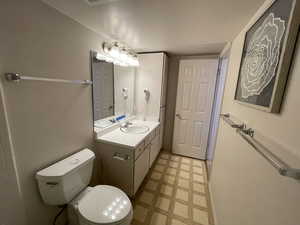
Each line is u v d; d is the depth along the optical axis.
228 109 1.51
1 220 0.87
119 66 2.08
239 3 0.94
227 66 1.75
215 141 2.00
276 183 0.59
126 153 1.55
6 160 0.86
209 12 1.08
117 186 1.70
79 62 1.35
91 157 1.33
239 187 0.98
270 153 0.58
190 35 1.58
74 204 1.15
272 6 0.74
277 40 0.66
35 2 0.94
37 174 1.03
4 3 0.80
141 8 1.05
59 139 1.22
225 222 1.19
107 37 1.69
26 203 1.02
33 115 1.00
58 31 1.12
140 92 2.57
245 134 0.88
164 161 2.69
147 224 1.45
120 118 2.24
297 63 0.54
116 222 1.00
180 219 1.51
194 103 2.70
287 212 0.51
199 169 2.45
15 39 0.86
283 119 0.59
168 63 2.78
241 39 1.28
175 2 0.96
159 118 2.56
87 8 1.07
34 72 0.98
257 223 0.71
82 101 1.45
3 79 0.83
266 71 0.73
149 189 1.93
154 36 1.66
